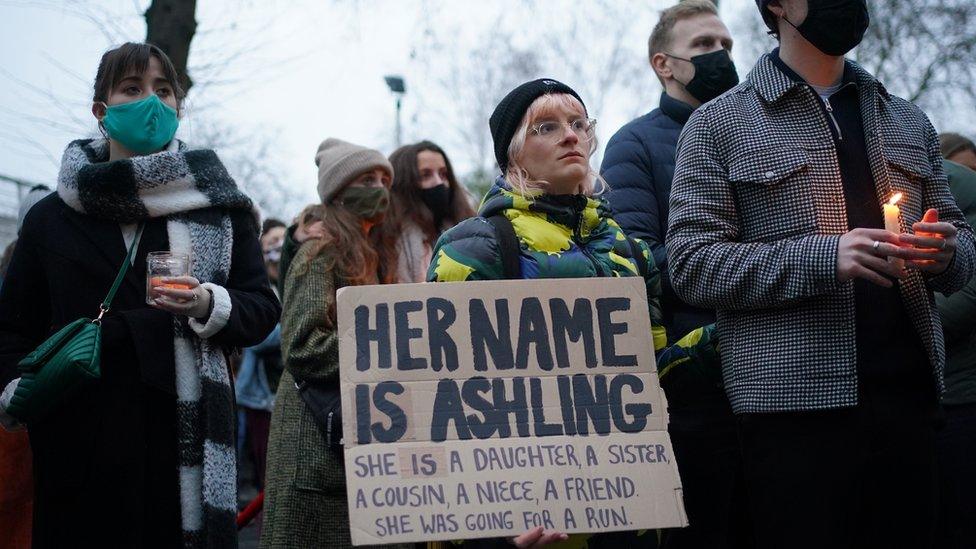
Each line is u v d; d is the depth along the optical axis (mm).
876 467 4301
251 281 5156
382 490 3869
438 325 4102
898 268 4043
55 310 4828
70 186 4887
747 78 4738
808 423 4305
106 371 4707
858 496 4277
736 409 4473
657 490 4039
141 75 5129
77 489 4641
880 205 4496
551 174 4523
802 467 4289
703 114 4699
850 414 4266
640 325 4242
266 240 12594
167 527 4738
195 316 4762
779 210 4453
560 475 3988
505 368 4098
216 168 5148
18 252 4969
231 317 4844
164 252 4707
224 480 4809
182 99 5465
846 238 4125
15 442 5668
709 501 5297
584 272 4422
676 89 6160
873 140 4543
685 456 5285
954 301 5941
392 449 3930
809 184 4430
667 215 5738
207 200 5012
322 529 5719
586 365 4156
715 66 6023
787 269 4207
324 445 5730
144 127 5031
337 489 5730
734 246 4430
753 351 4418
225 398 4914
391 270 6723
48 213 4961
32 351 4871
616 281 4266
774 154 4477
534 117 4551
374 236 6762
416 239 6953
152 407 4801
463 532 3861
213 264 5008
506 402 4055
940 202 4738
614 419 4109
